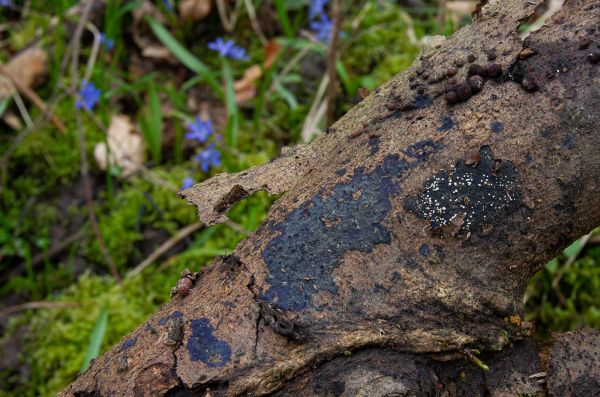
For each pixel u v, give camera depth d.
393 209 0.44
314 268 0.44
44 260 0.86
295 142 0.93
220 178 0.48
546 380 0.45
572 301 0.70
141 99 1.00
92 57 0.96
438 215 0.44
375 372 0.43
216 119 0.96
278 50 0.97
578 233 0.45
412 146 0.44
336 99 0.94
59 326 0.78
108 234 0.86
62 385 0.74
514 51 0.45
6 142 0.95
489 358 0.45
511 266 0.45
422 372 0.43
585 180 0.44
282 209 0.46
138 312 0.78
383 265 0.44
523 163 0.44
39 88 1.00
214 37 1.06
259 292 0.44
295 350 0.43
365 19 1.03
